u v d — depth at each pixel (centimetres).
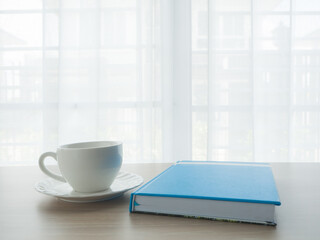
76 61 170
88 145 57
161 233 37
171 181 51
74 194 50
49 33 167
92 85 171
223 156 168
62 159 49
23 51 176
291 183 62
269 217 39
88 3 169
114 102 173
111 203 50
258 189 45
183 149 171
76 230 39
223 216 41
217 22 166
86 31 169
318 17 166
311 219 42
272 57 167
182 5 168
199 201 42
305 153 172
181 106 170
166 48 169
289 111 166
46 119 169
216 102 168
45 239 36
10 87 176
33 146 178
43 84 171
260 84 169
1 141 178
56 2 167
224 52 166
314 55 168
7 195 56
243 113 167
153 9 168
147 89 171
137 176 62
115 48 171
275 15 165
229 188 46
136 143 173
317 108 170
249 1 163
